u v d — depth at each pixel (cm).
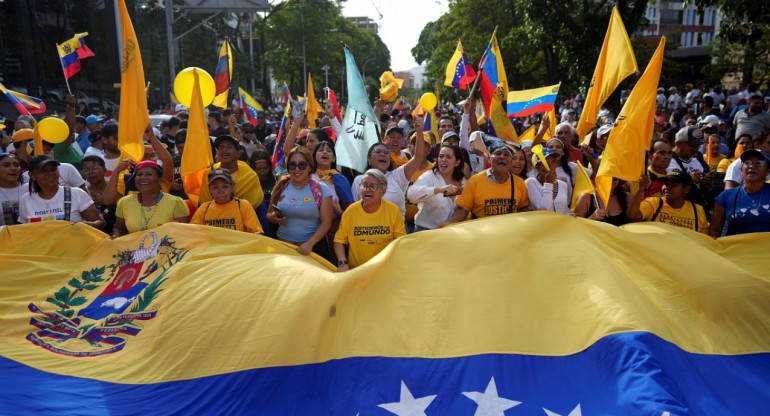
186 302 459
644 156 530
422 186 554
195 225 531
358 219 531
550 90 802
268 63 4750
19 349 448
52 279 521
